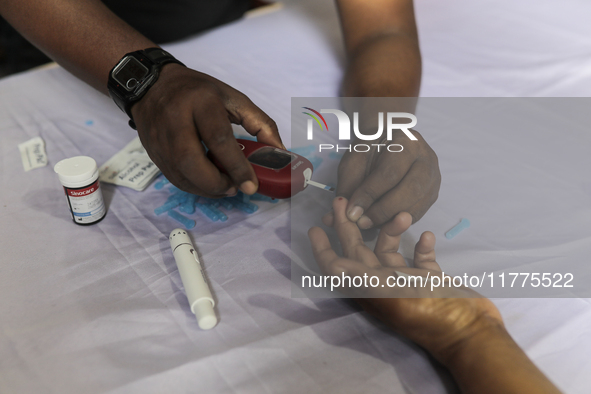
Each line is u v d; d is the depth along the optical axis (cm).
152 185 62
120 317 44
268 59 94
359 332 43
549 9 113
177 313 45
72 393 37
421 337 41
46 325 43
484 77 88
